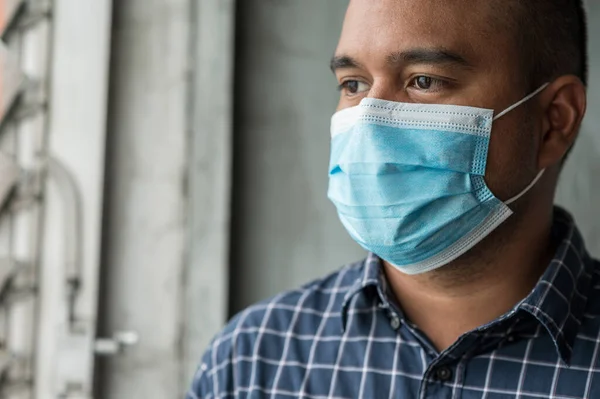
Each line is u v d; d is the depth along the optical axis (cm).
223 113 240
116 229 236
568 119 148
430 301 149
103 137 231
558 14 149
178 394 233
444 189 139
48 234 226
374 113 141
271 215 249
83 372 212
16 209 218
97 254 227
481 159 139
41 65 227
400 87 142
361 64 143
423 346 146
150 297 235
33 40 227
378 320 153
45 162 223
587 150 254
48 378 223
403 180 140
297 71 252
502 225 142
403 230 140
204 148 239
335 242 249
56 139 229
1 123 212
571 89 148
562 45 149
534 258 148
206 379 163
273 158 250
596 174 253
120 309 235
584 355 140
